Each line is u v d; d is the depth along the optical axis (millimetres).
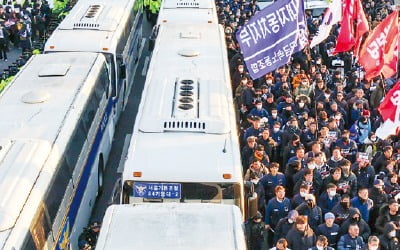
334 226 14367
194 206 11891
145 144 14922
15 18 32000
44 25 32844
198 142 15055
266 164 17047
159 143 14969
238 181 14078
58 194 14672
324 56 27156
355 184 16172
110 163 22078
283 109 20250
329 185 15320
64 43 22312
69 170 15789
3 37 30578
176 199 14133
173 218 11438
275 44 18156
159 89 17531
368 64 19031
